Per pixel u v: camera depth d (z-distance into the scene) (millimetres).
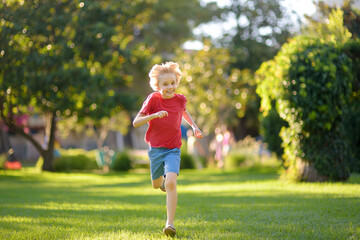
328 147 9797
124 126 27688
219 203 6977
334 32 9750
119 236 4188
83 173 21234
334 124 9812
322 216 5086
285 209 5824
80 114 19531
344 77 9297
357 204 5895
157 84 4727
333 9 9633
